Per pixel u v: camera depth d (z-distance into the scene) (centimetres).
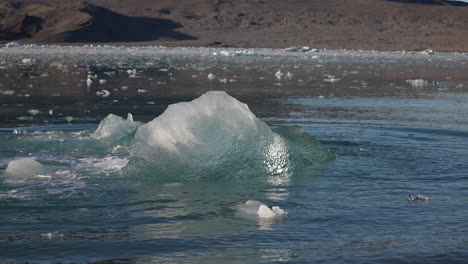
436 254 560
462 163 1018
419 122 1606
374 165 1005
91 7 16888
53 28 14650
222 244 589
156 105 1988
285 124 1519
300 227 649
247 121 971
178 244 588
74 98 2192
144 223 663
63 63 5050
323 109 1908
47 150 1110
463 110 1933
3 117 1623
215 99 975
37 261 540
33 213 701
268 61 6266
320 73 4194
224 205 750
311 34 15412
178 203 758
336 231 634
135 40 15188
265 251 568
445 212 710
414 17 17850
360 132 1371
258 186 866
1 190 813
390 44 12988
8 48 9994
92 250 569
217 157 933
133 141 942
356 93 2577
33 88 2589
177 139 937
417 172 949
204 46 13575
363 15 18312
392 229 641
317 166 1002
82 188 834
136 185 862
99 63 5178
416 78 3781
